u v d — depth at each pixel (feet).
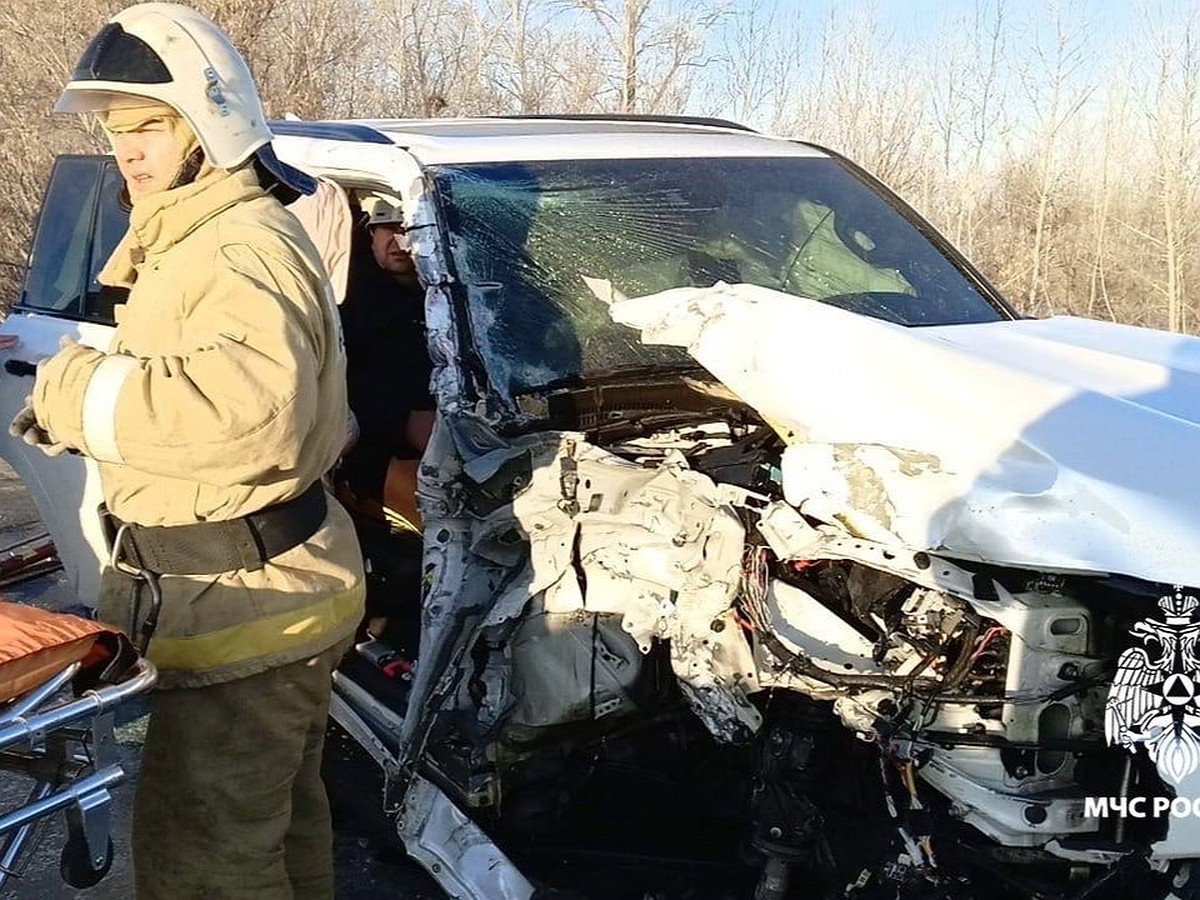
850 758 8.54
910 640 8.16
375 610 12.00
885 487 7.80
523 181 11.71
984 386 8.71
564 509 9.15
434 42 52.49
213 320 6.97
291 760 8.05
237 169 7.45
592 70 51.90
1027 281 45.14
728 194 12.80
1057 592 7.93
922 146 48.67
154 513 7.46
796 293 12.14
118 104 7.25
